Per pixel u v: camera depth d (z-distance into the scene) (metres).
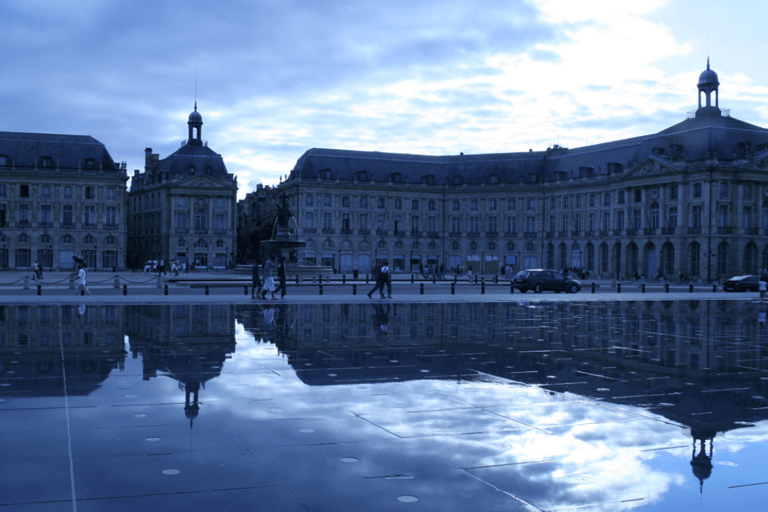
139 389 12.85
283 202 70.62
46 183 106.88
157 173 119.50
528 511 7.31
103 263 109.81
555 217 109.62
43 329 22.58
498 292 51.16
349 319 27.06
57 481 7.95
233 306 33.44
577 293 50.53
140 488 7.76
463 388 13.27
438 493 7.76
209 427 10.23
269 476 8.20
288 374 14.51
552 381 14.09
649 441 9.77
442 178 118.00
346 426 10.38
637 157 97.12
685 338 21.80
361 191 113.38
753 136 90.38
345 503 7.44
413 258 116.00
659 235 91.62
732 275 86.44
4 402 11.73
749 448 9.46
